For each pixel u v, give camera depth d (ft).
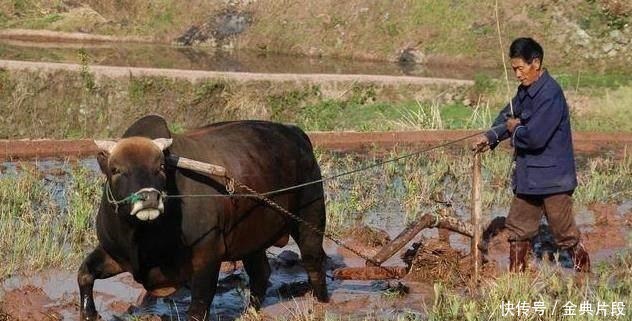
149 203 19.62
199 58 84.58
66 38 94.17
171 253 21.40
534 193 26.66
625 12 83.61
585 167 46.21
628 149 52.47
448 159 45.42
